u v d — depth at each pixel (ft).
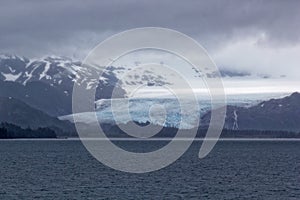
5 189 359.05
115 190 354.74
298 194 344.08
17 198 322.96
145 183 393.29
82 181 405.18
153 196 330.95
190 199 321.93
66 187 369.50
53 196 329.72
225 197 330.54
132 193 342.23
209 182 403.75
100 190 354.54
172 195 335.47
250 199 325.21
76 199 319.27
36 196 329.72
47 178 426.92
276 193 347.77
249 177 444.55
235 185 386.52
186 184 389.60
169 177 437.99
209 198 326.24
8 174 461.37
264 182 406.41
